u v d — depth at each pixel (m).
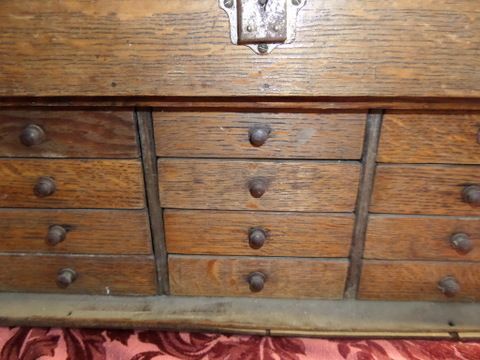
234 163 0.69
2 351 0.76
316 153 0.67
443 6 0.53
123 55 0.57
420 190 0.70
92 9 0.55
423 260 0.77
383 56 0.56
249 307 0.81
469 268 0.77
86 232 0.77
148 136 0.67
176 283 0.82
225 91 0.58
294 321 0.79
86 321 0.79
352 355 0.76
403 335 0.77
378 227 0.74
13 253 0.80
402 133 0.65
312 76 0.57
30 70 0.58
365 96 0.58
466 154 0.66
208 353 0.76
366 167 0.68
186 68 0.57
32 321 0.79
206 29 0.55
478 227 0.72
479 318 0.79
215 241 0.77
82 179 0.71
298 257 0.78
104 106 0.64
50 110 0.65
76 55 0.57
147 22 0.55
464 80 0.57
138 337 0.79
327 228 0.74
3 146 0.69
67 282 0.79
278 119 0.65
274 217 0.74
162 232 0.76
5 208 0.75
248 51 0.56
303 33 0.55
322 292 0.81
